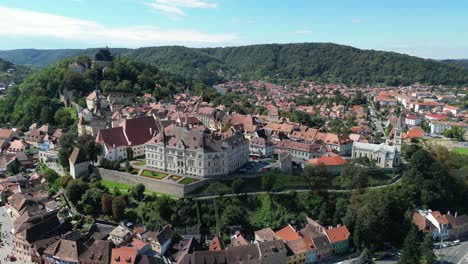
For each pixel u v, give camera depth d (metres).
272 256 191.88
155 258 184.75
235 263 185.75
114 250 186.62
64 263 188.62
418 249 198.25
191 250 195.38
